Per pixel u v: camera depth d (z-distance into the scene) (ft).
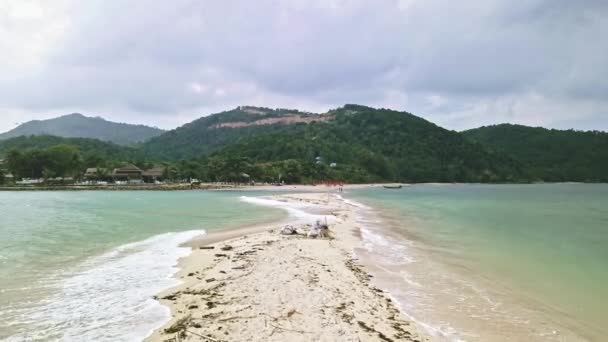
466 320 34.01
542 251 64.39
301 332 28.04
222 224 92.89
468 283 45.32
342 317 31.53
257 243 63.52
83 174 398.01
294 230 75.82
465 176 627.05
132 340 27.48
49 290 39.01
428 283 45.03
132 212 124.77
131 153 635.66
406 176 616.39
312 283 40.57
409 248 66.08
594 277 48.21
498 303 38.60
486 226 96.12
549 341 30.27
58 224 91.56
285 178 449.48
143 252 57.52
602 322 34.19
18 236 72.69
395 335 29.14
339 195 262.88
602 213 135.85
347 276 45.19
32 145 582.35
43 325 30.35
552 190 375.86
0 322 30.94
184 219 104.17
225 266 47.37
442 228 91.91
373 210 142.61
